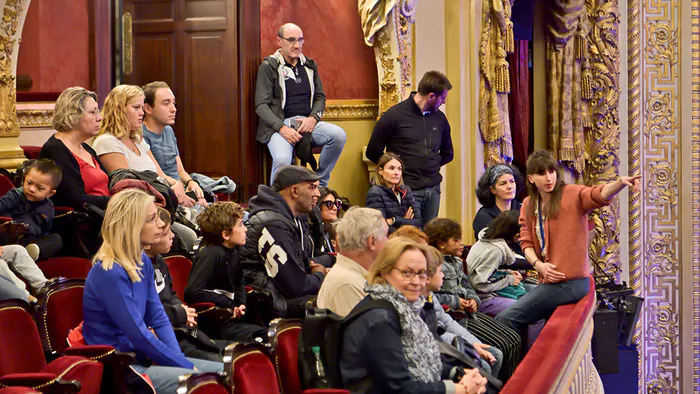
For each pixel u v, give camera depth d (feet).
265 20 28.45
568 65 38.65
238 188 26.00
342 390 10.64
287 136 25.16
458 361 13.67
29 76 23.26
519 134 38.11
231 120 26.13
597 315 20.75
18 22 19.25
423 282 11.55
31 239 15.43
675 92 40.42
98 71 25.02
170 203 17.22
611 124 39.52
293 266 16.14
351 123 28.99
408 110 25.81
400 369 11.09
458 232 18.24
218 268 15.28
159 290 13.97
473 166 31.14
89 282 12.07
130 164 18.10
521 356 18.49
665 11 40.29
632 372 21.74
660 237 40.34
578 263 18.67
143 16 26.35
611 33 38.91
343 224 13.25
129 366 11.21
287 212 16.60
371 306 11.28
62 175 16.29
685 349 40.06
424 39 29.73
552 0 37.88
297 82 25.71
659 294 40.32
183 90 26.27
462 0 30.27
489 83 31.83
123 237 12.09
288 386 11.57
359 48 28.94
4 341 11.12
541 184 18.81
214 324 14.88
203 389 9.77
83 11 24.62
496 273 20.01
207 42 26.21
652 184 40.47
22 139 22.11
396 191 23.26
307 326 11.36
